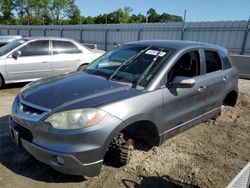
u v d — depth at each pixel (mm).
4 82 7098
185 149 4012
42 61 7480
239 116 5762
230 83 5020
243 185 2324
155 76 3383
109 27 23031
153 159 3619
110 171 3250
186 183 3152
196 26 17281
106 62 4043
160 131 3422
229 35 15672
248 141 4504
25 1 57344
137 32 20953
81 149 2650
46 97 2971
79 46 8336
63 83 3385
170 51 3766
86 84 3297
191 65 4004
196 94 3969
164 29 19141
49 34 28984
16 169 3209
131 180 3115
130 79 3422
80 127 2648
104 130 2725
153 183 3096
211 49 4582
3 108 5484
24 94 3215
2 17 57594
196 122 4227
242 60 11203
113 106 2822
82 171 2736
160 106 3305
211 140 4430
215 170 3484
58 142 2660
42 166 3285
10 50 7195
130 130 3277
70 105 2754
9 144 3795
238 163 3715
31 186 2920
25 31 31547
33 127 2756
